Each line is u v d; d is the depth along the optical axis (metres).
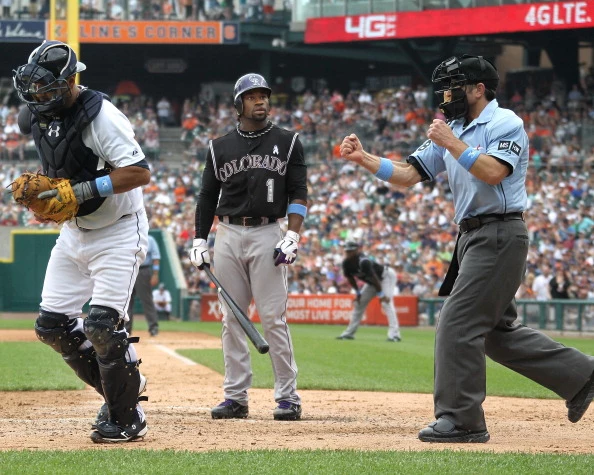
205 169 28.09
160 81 153.50
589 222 98.56
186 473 16.86
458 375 22.05
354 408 30.56
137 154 20.61
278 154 27.38
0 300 99.00
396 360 49.97
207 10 133.38
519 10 112.38
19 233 98.88
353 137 23.50
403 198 108.81
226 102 147.75
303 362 48.09
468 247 22.50
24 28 129.75
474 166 21.47
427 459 18.39
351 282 67.50
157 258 68.88
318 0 126.88
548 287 89.25
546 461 18.20
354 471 17.03
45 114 20.53
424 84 146.50
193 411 29.22
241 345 27.75
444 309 22.45
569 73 126.00
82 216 21.25
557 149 110.00
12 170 118.69
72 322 22.28
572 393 22.66
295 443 21.47
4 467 17.33
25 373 40.84
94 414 27.89
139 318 98.50
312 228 109.06
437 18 117.38
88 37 129.88
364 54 134.50
